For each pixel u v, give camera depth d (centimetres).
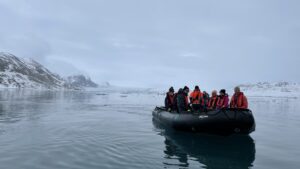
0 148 939
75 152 902
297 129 1538
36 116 1820
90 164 782
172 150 977
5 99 3559
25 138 1098
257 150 1016
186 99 1420
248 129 1203
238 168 796
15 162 794
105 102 3700
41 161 804
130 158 852
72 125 1464
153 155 901
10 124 1446
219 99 1368
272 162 865
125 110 2489
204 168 786
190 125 1252
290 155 953
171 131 1358
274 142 1167
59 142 1038
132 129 1390
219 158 896
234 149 1023
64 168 746
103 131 1298
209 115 1211
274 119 2039
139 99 4809
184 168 779
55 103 3191
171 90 1631
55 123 1526
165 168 771
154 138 1176
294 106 3688
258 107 3409
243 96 1298
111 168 752
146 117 1939
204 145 1078
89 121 1653
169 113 1476
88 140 1082
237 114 1192
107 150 934
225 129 1198
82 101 3822
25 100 3494
